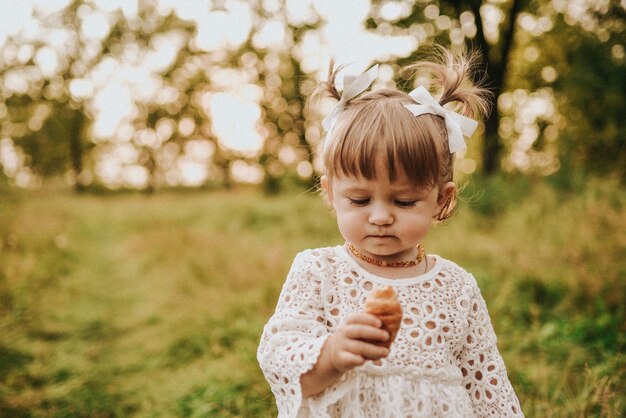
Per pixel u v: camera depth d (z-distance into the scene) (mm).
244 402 2984
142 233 10086
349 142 1325
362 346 1145
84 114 31391
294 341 1339
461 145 1445
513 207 8016
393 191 1315
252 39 24000
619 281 4234
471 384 1515
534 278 4609
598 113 13000
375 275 1469
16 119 29031
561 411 2539
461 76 1688
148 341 4422
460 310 1494
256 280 5105
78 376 3799
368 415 1324
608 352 3285
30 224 8102
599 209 6461
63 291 5848
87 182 33344
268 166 25703
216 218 11062
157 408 3275
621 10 11906
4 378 3582
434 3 11914
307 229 8656
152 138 32156
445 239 6324
